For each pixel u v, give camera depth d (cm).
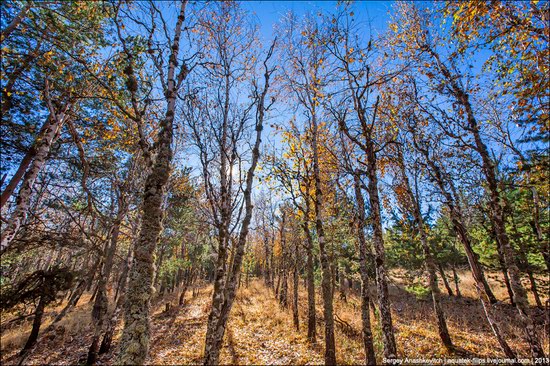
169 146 504
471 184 1021
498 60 765
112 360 961
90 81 746
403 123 1052
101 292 925
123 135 927
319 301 1825
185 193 1530
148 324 392
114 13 594
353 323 1232
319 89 1004
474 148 847
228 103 984
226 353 937
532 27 618
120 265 2375
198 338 1143
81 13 666
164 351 1002
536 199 1101
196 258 2311
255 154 754
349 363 805
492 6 632
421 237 1108
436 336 1026
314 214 1231
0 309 562
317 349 948
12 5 662
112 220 653
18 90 802
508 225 1327
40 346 1159
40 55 718
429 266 1059
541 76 643
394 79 973
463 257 1909
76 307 1914
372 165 788
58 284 596
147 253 426
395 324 1216
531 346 672
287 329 1200
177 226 1866
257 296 2108
